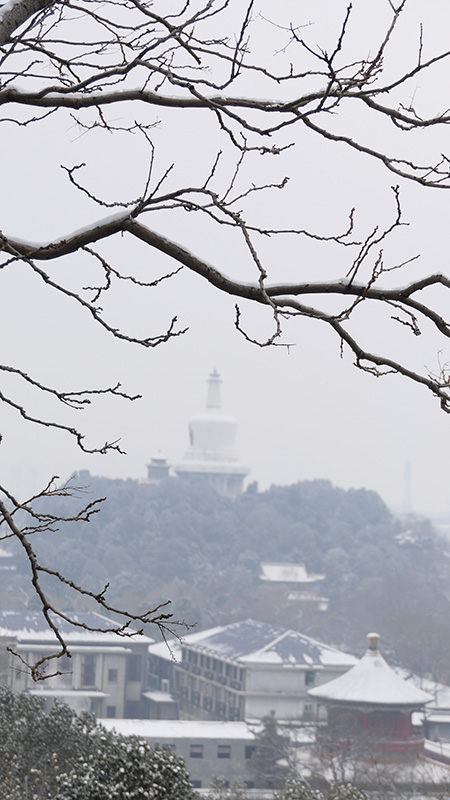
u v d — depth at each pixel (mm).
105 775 38031
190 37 10047
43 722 46625
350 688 117625
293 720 126750
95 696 152250
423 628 195375
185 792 38125
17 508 9289
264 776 109500
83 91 9844
